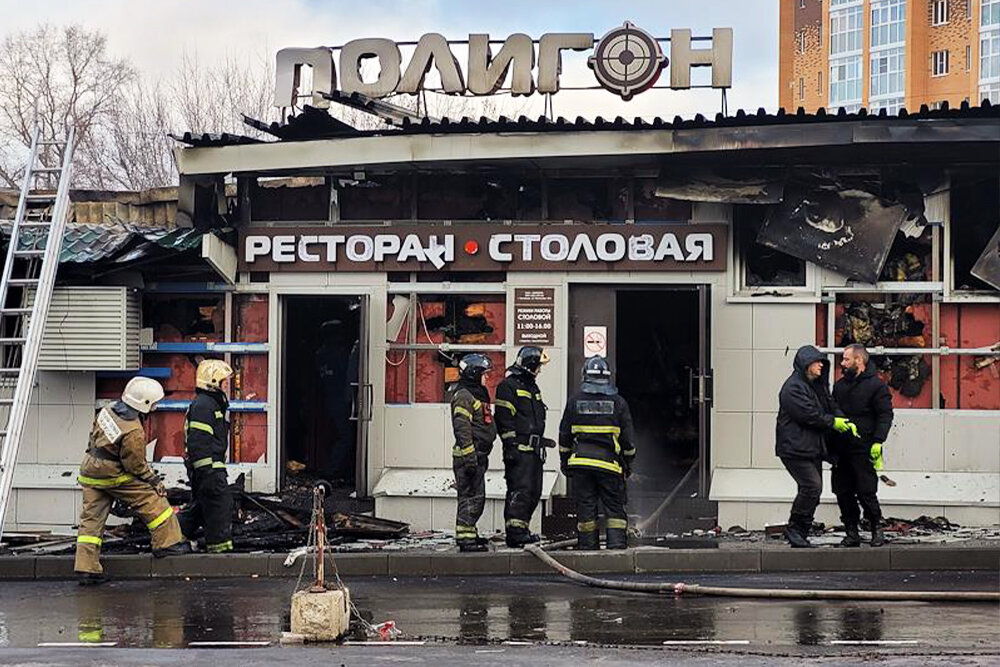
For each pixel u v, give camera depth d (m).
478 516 14.05
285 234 16.55
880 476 15.48
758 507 15.51
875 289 15.81
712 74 15.57
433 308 16.56
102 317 16.19
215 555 13.68
